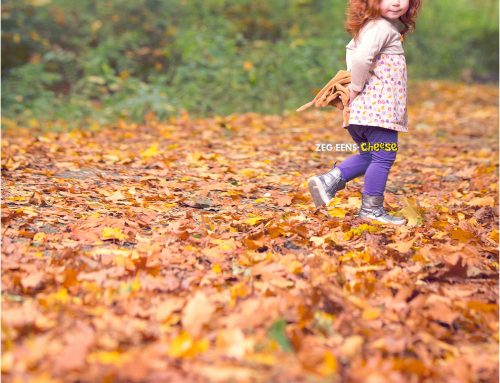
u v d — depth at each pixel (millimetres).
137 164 7918
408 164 8797
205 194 6434
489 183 7562
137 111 11984
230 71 13430
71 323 3438
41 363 3096
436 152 9734
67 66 14445
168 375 2992
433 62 20469
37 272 4074
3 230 4812
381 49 5363
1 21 14594
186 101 12719
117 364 3057
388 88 5391
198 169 7727
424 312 3889
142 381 2947
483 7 25000
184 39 14570
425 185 7402
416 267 4516
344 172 5676
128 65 14570
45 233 4883
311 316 3662
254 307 3650
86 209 5625
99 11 16109
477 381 3316
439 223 5590
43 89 13156
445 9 23359
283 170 7980
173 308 3664
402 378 3154
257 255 4566
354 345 3379
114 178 6992
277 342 3342
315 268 4367
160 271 4258
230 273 4309
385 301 3986
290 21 17031
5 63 14141
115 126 11203
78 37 15711
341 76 5473
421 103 15570
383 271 4477
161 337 3398
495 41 22000
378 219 5602
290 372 3092
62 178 6867
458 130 11867
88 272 4129
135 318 3588
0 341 3271
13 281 3918
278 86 13523
